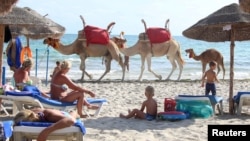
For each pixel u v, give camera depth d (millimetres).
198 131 9391
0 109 10664
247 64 40969
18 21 10359
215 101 11086
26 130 6688
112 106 12680
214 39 12820
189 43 81562
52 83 10242
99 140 8484
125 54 20719
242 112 11930
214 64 11859
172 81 20656
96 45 19781
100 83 19047
